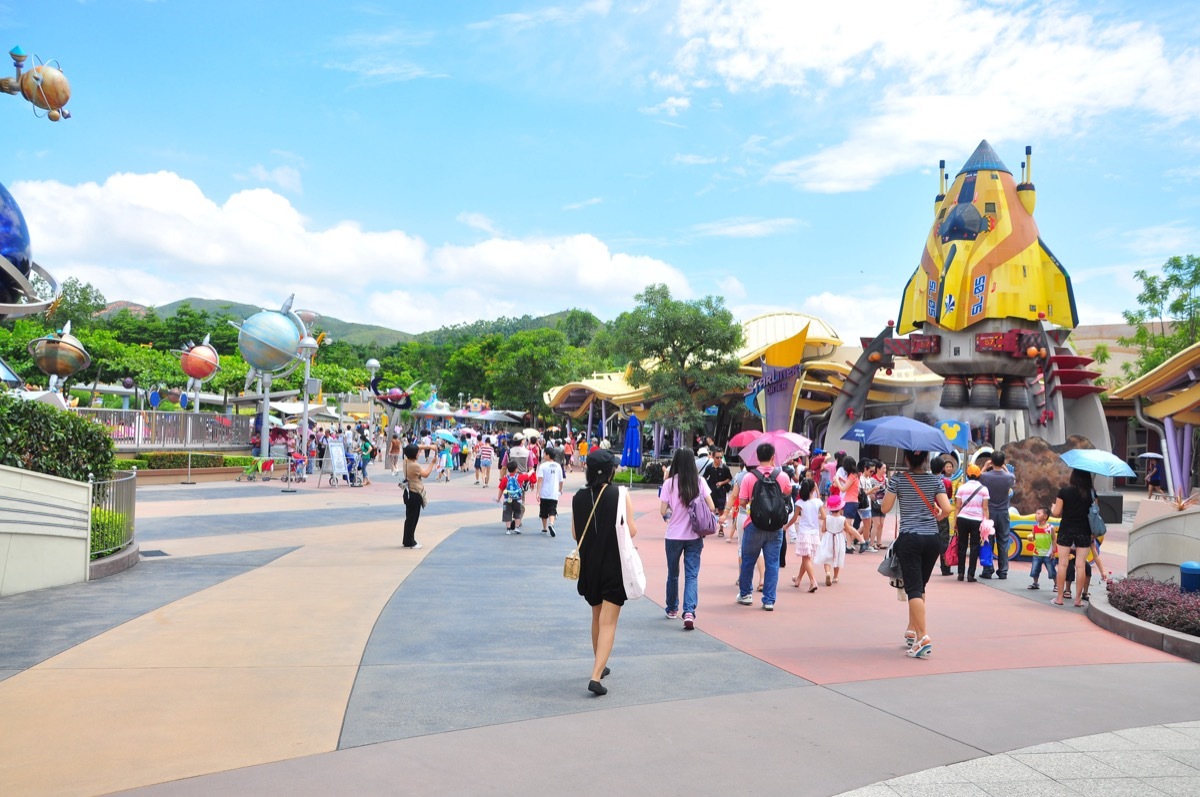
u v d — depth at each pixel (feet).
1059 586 35.24
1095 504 35.14
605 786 14.61
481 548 47.73
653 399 143.02
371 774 14.88
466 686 20.51
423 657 23.26
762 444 32.22
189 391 165.17
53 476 33.35
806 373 152.05
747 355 140.97
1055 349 94.63
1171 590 30.17
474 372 315.17
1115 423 139.95
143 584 33.94
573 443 159.63
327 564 40.27
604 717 18.35
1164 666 24.34
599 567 20.90
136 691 19.51
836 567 38.32
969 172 94.32
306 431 109.70
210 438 110.52
